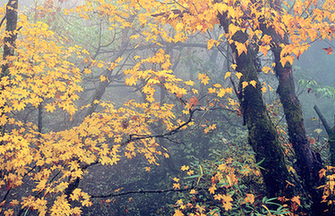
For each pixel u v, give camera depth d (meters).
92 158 2.87
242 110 3.38
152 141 3.71
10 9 3.40
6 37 3.35
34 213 4.13
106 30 8.55
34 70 3.24
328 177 2.85
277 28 3.07
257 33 3.16
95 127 3.13
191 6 3.11
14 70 3.07
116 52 7.34
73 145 3.07
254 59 3.66
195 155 8.66
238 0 3.20
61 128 8.29
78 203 6.89
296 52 2.47
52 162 2.85
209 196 4.30
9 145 2.59
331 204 2.94
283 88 3.76
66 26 7.51
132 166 9.33
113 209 7.26
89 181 8.12
